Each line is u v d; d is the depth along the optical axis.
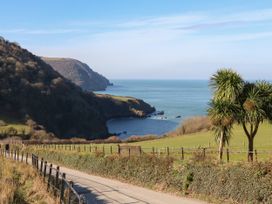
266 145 44.34
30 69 175.00
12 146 73.38
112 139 86.19
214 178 23.09
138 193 26.44
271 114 27.30
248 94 27.34
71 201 17.42
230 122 27.11
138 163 31.94
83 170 42.97
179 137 69.88
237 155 34.91
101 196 25.78
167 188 26.94
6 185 19.70
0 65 160.88
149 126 175.75
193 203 22.50
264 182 19.70
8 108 148.50
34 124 144.12
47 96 162.50
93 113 172.62
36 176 24.50
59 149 63.09
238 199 21.00
